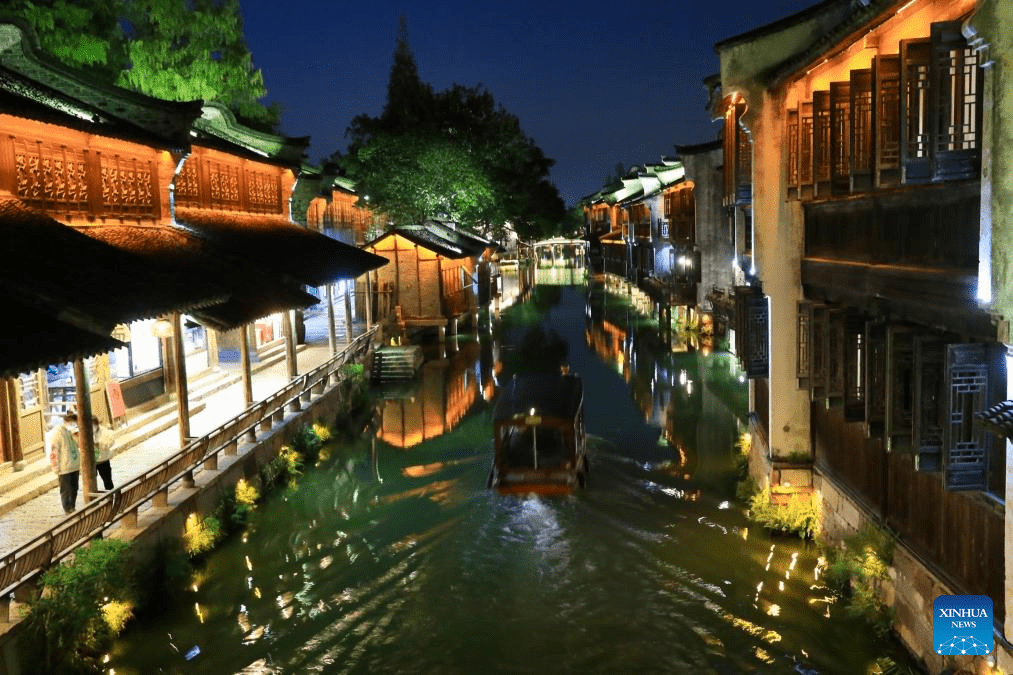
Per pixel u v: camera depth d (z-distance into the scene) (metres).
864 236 11.52
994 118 7.14
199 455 15.70
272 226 26.38
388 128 47.44
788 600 12.98
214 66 28.94
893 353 9.34
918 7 9.23
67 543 11.50
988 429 7.13
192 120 18.36
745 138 16.16
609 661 11.70
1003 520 8.16
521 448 19.91
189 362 23.61
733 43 14.38
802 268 14.71
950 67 8.01
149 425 19.17
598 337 42.81
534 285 80.00
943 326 8.97
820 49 11.23
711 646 11.91
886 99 8.89
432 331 44.41
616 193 70.56
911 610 10.78
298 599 13.78
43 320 10.20
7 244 11.73
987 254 7.31
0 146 13.33
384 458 22.50
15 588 10.23
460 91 48.66
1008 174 7.13
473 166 46.78
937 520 9.89
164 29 28.16
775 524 15.33
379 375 32.88
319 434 22.67
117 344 10.64
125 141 16.64
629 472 20.00
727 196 17.22
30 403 15.72
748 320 15.82
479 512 17.20
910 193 9.76
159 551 13.60
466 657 11.95
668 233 42.53
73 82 17.14
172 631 12.66
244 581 14.45
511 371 34.53
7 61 16.19
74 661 10.95
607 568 14.55
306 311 41.44
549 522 16.58
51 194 14.62
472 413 27.56
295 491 19.20
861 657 11.24
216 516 15.82
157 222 18.56
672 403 27.30
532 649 12.09
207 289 15.27
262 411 19.41
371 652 12.12
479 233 58.50
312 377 23.80
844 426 13.45
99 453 14.45
